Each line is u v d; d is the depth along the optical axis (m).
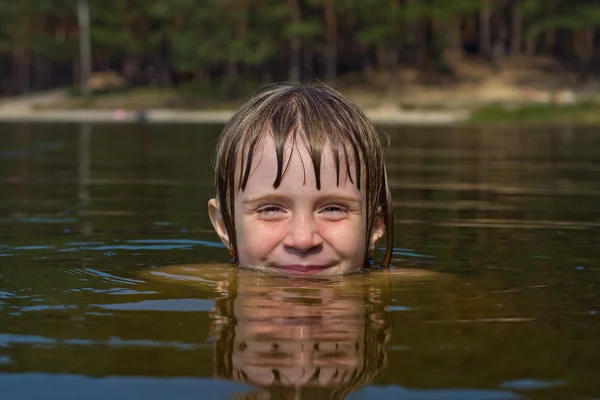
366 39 58.94
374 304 2.36
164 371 1.70
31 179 7.63
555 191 6.64
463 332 2.03
